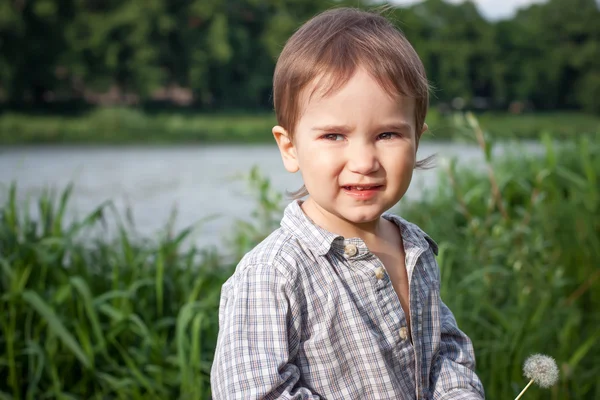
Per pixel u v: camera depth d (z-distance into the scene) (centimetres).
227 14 5503
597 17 6003
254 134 4122
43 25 4822
